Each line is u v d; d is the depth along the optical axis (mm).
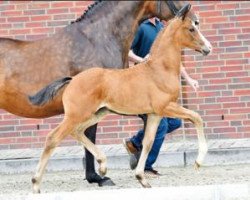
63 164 12703
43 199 8016
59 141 9562
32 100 9797
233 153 12703
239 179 10938
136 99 9648
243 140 12703
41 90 9773
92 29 10531
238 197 8828
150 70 9727
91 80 9602
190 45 9898
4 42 10461
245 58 12781
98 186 10828
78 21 10633
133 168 11406
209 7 12797
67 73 10328
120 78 9695
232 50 12781
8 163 12703
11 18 12852
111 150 12672
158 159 12688
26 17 12836
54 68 10305
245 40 12773
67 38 10461
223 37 12797
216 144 12703
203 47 9867
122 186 10773
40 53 10375
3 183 11578
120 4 10633
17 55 10344
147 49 11547
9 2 12852
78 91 9578
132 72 9742
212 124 12773
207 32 12805
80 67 10352
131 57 11336
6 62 10305
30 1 12836
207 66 12781
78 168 12727
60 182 11383
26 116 10438
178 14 9875
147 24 11555
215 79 12781
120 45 10625
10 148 12789
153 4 10719
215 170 12086
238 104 12758
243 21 12781
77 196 7961
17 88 10258
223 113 12758
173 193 7938
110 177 11750
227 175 11438
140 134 11156
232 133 12758
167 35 9812
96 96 9602
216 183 10625
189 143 12688
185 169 12328
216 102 12758
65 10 12828
